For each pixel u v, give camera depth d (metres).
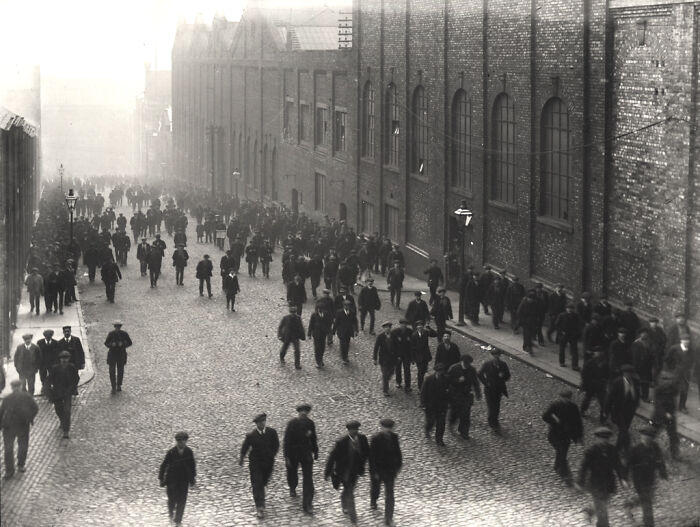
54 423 18.41
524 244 28.25
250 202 55.44
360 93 41.94
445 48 33.12
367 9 40.69
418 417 18.64
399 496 14.55
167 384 21.22
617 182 23.55
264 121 59.81
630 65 22.72
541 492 14.59
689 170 20.66
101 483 15.18
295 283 27.59
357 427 13.59
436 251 34.66
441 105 33.69
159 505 14.22
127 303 31.34
